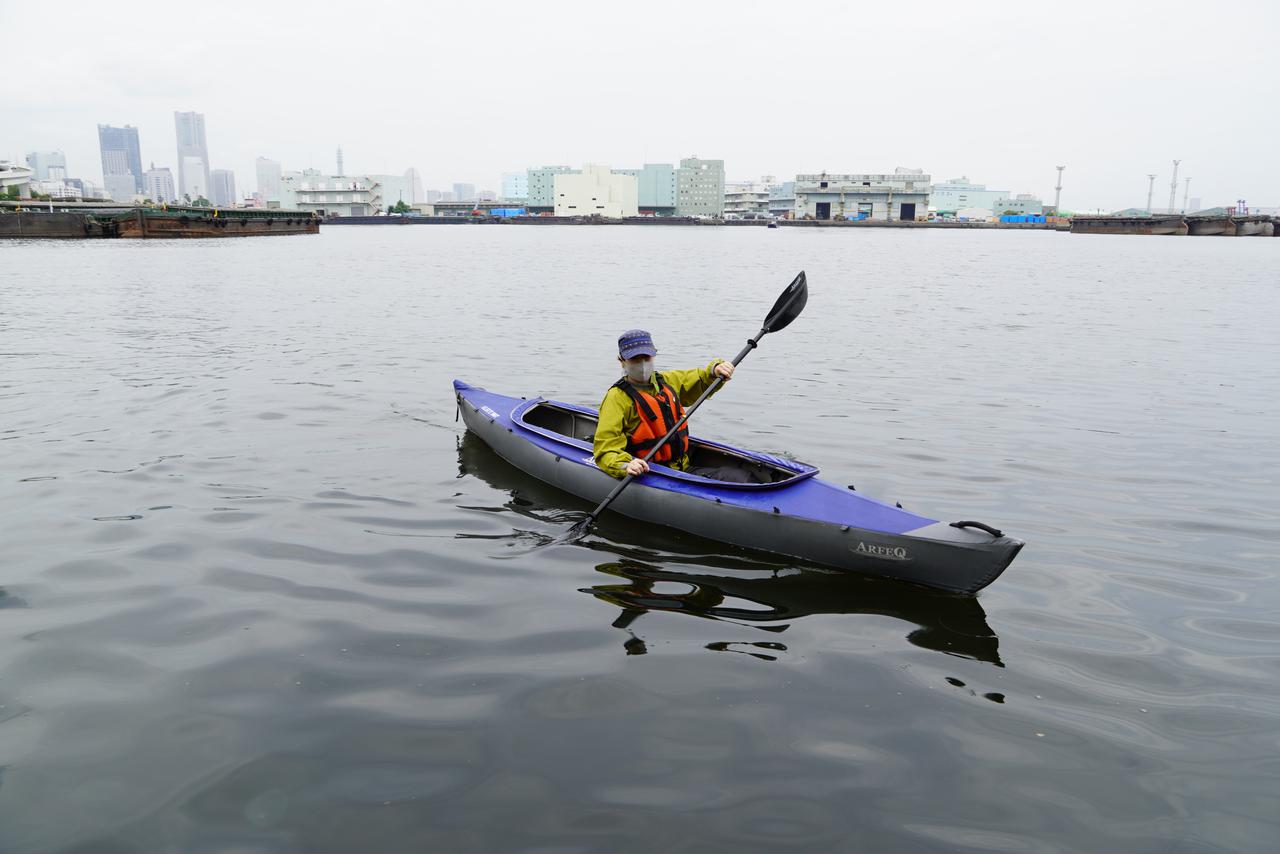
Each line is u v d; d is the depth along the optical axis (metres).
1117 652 4.21
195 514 5.92
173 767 3.22
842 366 11.89
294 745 3.35
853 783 3.17
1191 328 16.05
